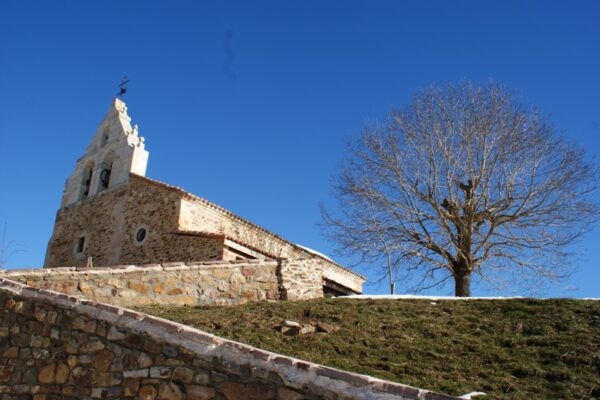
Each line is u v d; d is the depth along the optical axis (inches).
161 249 781.9
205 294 505.4
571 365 314.0
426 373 307.1
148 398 278.7
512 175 864.3
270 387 245.3
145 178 863.1
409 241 890.1
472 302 460.1
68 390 313.1
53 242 992.9
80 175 1030.4
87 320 326.0
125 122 1014.4
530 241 863.1
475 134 897.5
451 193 884.0
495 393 280.8
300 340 362.9
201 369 268.7
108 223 896.9
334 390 228.1
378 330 383.2
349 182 948.0
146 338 294.8
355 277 1044.5
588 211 869.8
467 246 853.8
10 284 371.6
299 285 550.3
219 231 828.0
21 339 348.5
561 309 409.4
